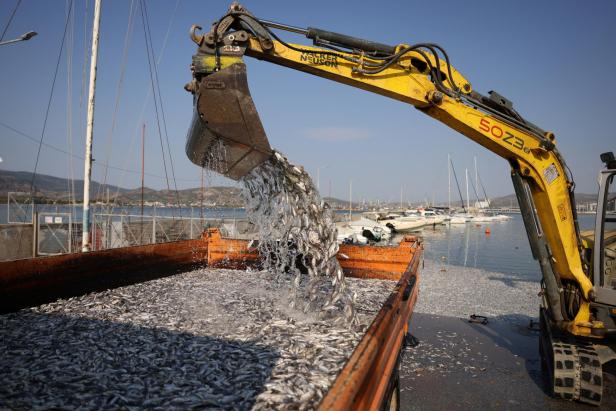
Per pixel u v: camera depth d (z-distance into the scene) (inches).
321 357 155.5
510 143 215.8
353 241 1004.6
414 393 241.3
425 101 204.7
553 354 229.1
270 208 214.2
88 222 473.4
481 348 328.5
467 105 211.3
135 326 195.0
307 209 194.1
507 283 641.0
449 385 253.4
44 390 129.5
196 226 675.4
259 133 156.5
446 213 3422.7
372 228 1395.2
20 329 184.4
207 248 370.0
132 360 154.9
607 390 241.6
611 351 227.3
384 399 126.2
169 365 150.8
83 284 247.6
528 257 1032.8
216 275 329.4
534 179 221.0
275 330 190.2
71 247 503.8
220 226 646.5
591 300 223.1
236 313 221.5
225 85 153.5
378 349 103.6
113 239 567.8
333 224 198.4
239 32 169.8
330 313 214.1
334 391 71.6
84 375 140.9
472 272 751.7
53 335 179.2
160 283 294.0
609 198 232.8
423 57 206.4
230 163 167.3
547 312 269.0
